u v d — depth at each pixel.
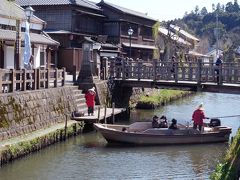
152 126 21.48
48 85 21.78
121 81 29.81
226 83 25.64
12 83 18.23
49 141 18.48
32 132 18.70
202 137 20.92
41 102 20.22
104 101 28.11
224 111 34.09
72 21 40.09
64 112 22.58
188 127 21.41
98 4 45.78
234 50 83.44
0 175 14.76
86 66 27.23
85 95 24.62
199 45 94.62
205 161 17.55
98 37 41.12
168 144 20.50
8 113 17.23
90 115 23.55
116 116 26.86
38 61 31.16
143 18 51.19
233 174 11.47
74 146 19.52
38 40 29.53
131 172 15.70
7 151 15.27
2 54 26.92
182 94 45.62
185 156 18.38
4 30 27.23
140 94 35.81
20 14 28.91
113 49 43.62
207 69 26.08
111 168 16.14
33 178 14.55
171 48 60.84
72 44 39.31
